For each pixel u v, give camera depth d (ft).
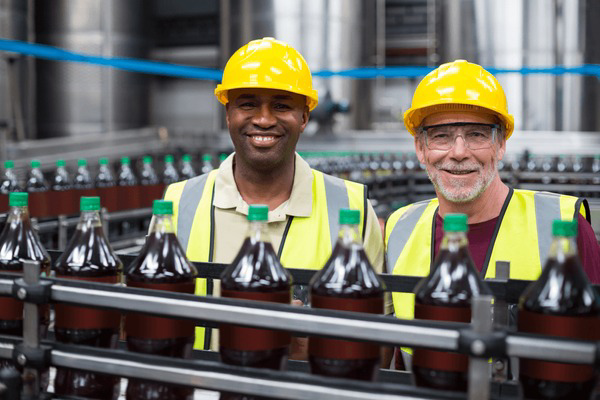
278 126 4.79
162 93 36.83
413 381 3.17
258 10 25.80
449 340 2.59
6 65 22.94
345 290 3.16
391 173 13.25
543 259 4.98
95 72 27.84
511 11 23.43
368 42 27.76
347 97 26.22
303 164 5.28
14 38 24.36
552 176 11.82
